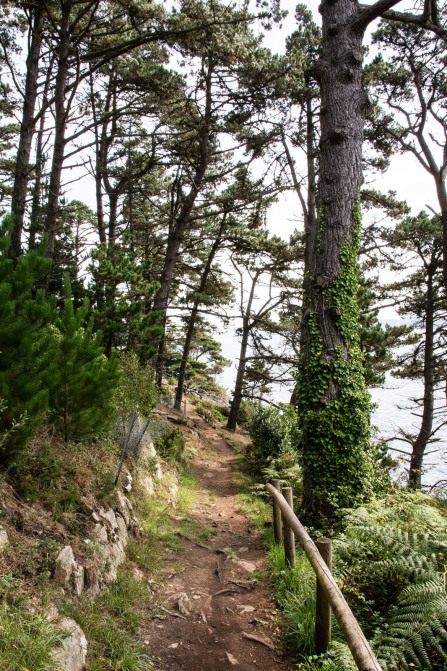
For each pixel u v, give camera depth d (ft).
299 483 28.19
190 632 12.97
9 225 13.37
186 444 51.52
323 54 26.61
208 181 55.26
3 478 11.94
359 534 14.47
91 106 55.42
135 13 36.01
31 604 9.55
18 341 12.60
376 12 24.63
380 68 48.98
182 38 38.01
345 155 25.14
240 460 49.16
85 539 13.39
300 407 24.40
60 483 14.46
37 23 35.19
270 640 12.91
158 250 88.33
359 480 22.89
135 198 77.20
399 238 56.85
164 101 43.24
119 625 11.88
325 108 25.89
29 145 34.78
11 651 7.68
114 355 19.11
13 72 37.19
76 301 32.24
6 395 11.76
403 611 11.63
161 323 59.31
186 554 19.52
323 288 24.32
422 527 14.64
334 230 24.70
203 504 30.55
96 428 16.96
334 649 11.57
